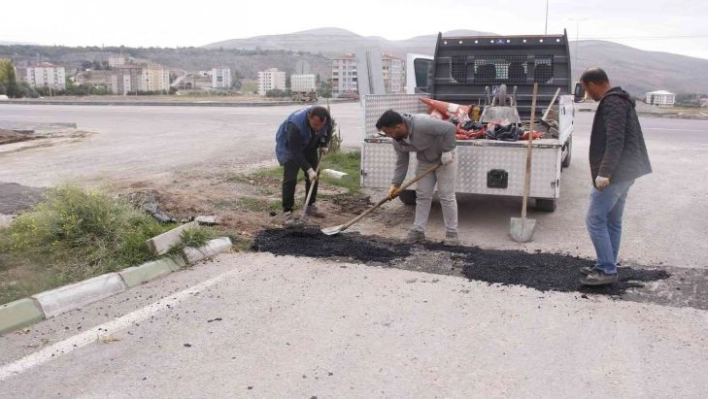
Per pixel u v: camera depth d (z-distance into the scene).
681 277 5.18
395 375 3.49
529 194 6.52
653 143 15.56
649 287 4.93
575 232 6.78
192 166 10.38
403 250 5.88
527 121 8.68
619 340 3.96
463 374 3.51
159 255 5.29
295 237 6.21
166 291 4.80
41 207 5.65
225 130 17.75
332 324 4.18
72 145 13.59
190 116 24.16
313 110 6.43
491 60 9.63
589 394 3.30
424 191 6.12
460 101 9.83
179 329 4.11
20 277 4.65
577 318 4.30
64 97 50.22
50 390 3.34
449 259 5.61
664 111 31.06
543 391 3.33
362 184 7.20
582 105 34.53
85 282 4.66
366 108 7.17
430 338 3.97
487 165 6.54
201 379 3.45
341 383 3.40
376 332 4.05
